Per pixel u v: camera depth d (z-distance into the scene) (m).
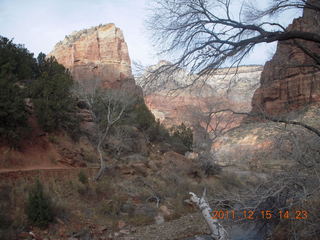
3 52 29.22
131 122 37.84
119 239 16.27
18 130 21.31
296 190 6.13
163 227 18.61
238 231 6.81
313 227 5.40
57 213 16.14
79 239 15.30
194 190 25.25
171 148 43.31
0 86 21.59
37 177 18.14
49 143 24.27
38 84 27.20
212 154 27.83
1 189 15.66
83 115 31.44
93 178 22.25
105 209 18.78
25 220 14.59
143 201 22.23
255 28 5.46
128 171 26.14
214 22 5.35
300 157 6.16
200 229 18.23
